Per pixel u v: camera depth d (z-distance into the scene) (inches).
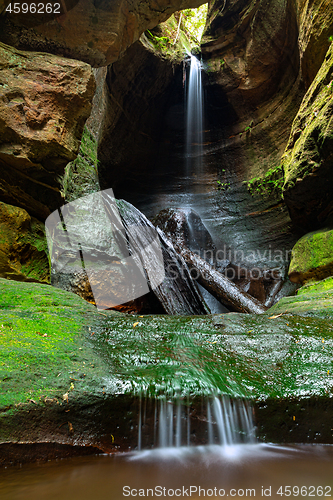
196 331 124.9
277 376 97.6
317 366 101.1
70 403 79.8
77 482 62.5
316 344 113.3
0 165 183.3
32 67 188.7
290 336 119.6
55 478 64.2
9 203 193.2
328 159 235.5
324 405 90.0
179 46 530.3
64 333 112.3
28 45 207.2
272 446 85.0
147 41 471.2
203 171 582.2
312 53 294.4
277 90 469.4
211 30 506.0
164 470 68.8
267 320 136.7
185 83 539.5
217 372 97.3
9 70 181.6
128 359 102.9
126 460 75.0
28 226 194.2
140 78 486.6
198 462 73.6
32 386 80.4
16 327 108.1
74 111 199.0
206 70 513.0
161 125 579.8
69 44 217.2
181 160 598.5
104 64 236.2
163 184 606.5
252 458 76.2
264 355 108.3
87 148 338.3
